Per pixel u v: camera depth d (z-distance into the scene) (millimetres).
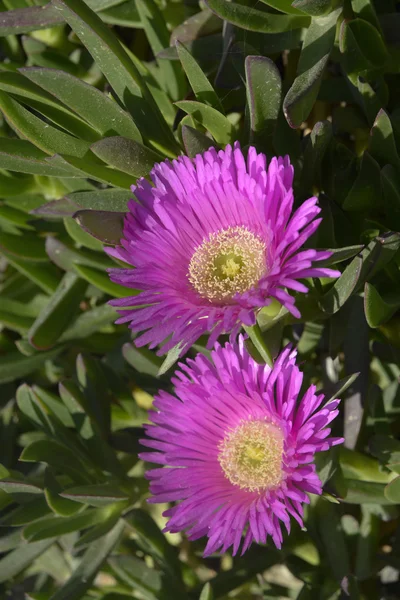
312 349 742
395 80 751
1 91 704
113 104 704
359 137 777
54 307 789
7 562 758
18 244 810
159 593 755
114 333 827
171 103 788
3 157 719
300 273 637
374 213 728
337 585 739
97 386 778
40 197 819
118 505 767
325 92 756
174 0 802
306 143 728
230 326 640
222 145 724
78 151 718
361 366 724
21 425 832
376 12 751
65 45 840
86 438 770
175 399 676
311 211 637
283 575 796
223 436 677
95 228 684
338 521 742
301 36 732
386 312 691
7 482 729
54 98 716
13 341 856
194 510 667
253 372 668
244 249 674
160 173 675
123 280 662
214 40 753
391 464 710
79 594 741
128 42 842
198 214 673
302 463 649
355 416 726
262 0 700
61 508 730
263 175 654
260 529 654
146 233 670
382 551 771
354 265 671
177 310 657
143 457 678
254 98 690
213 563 802
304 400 653
